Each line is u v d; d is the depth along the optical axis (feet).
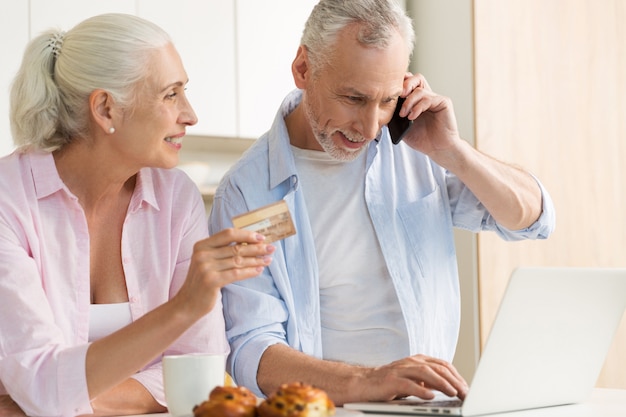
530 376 5.42
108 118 6.28
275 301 6.91
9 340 5.74
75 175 6.47
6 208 6.09
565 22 14.07
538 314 5.25
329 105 6.75
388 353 7.39
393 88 6.64
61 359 5.56
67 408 5.54
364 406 5.41
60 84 6.35
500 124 13.41
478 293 13.14
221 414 4.36
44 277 6.23
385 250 7.41
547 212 7.76
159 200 6.82
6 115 10.97
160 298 6.66
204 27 12.38
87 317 6.36
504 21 13.48
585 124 14.24
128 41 6.23
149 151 6.33
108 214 6.61
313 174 7.53
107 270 6.61
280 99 13.05
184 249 6.84
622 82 14.65
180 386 5.30
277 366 6.36
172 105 6.35
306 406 4.30
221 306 6.70
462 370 13.28
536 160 13.73
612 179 14.48
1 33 10.94
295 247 7.24
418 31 13.94
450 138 7.32
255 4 12.85
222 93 12.52
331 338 7.41
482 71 13.25
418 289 7.49
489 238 13.20
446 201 7.86
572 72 14.12
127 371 5.51
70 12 11.38
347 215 7.48
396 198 7.66
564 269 5.24
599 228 14.30
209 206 13.15
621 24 14.67
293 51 13.19
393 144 7.50
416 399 5.77
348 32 6.60
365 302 7.42
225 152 13.83
